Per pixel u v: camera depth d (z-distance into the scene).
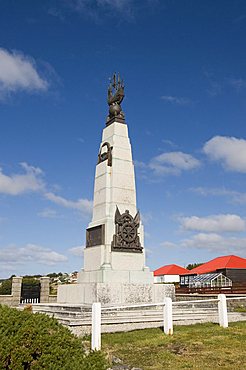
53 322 6.12
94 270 20.98
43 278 28.91
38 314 6.18
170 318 13.73
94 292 19.25
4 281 31.83
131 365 9.66
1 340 5.34
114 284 19.58
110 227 21.25
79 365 5.56
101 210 22.08
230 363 9.62
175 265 58.72
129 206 22.27
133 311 16.80
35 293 28.45
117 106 24.05
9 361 5.29
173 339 12.45
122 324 14.98
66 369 5.44
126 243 21.28
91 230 22.36
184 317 16.48
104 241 21.02
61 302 21.80
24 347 5.42
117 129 23.41
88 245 22.34
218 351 10.85
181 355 10.52
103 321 14.66
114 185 22.14
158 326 15.59
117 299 19.42
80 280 21.86
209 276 38.56
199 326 15.30
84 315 15.06
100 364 5.96
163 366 9.45
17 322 5.70
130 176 22.83
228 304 22.25
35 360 5.43
